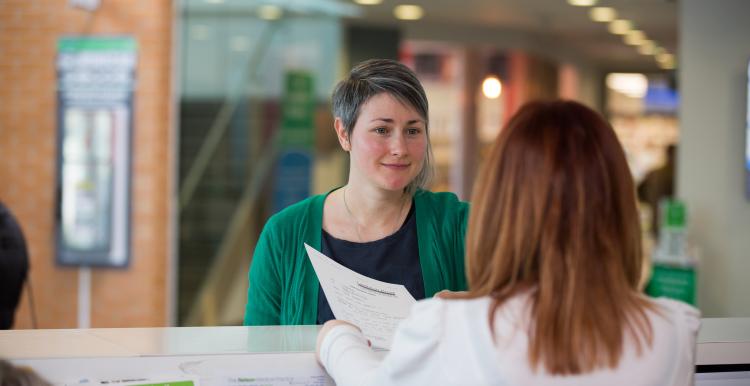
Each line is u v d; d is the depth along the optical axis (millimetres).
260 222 7305
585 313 1134
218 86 6953
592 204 1152
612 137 1191
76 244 6234
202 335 1677
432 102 9648
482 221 1212
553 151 1162
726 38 5734
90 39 6207
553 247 1146
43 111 6238
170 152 6441
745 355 1642
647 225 7715
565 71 11492
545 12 8867
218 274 6949
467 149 9766
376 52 8805
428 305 1236
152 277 6250
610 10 8680
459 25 9422
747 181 5656
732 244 5738
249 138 7137
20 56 6230
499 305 1177
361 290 1744
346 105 1895
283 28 7395
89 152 6223
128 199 6230
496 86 9766
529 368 1136
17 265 3703
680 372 1188
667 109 13602
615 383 1140
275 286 1974
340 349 1417
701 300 5816
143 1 6180
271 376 1532
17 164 6254
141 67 6211
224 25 6992
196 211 6801
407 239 1968
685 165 5902
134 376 1503
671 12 8680
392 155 1851
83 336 1657
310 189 7586
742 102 5691
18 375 1481
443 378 1170
